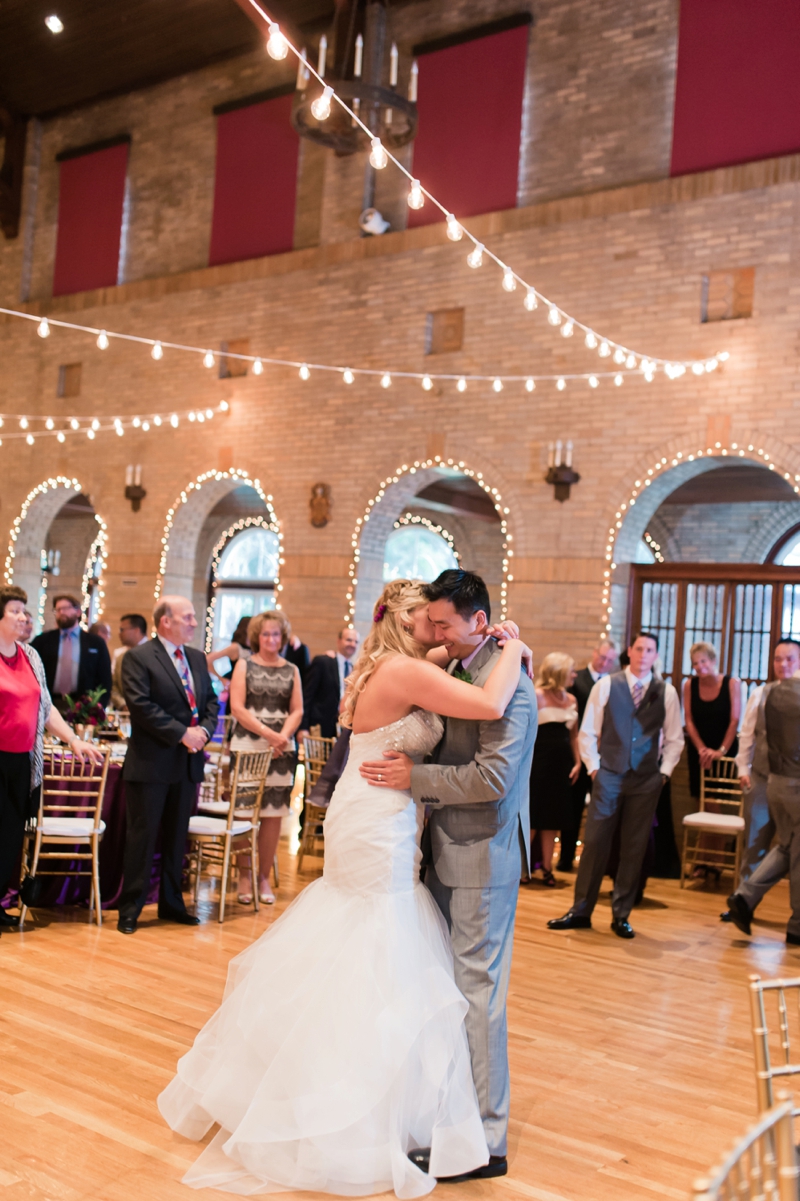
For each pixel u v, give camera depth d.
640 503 9.33
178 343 12.46
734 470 11.54
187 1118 2.85
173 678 5.21
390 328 10.79
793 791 5.61
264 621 5.68
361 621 10.91
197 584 17.28
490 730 2.77
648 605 9.85
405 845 2.83
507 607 9.77
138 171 13.32
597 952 5.25
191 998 4.07
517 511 9.80
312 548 11.17
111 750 5.64
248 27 11.89
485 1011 2.79
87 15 12.20
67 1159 2.67
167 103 13.13
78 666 7.70
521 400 9.86
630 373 9.25
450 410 10.31
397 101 7.77
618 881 5.70
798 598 9.80
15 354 13.98
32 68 13.45
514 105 10.26
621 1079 3.53
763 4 8.97
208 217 12.62
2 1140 2.75
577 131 9.97
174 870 5.30
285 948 2.87
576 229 9.65
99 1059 3.37
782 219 8.60
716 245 8.90
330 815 2.91
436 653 3.10
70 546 18.73
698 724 7.67
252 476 11.71
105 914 5.44
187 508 12.40
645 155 9.56
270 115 12.11
